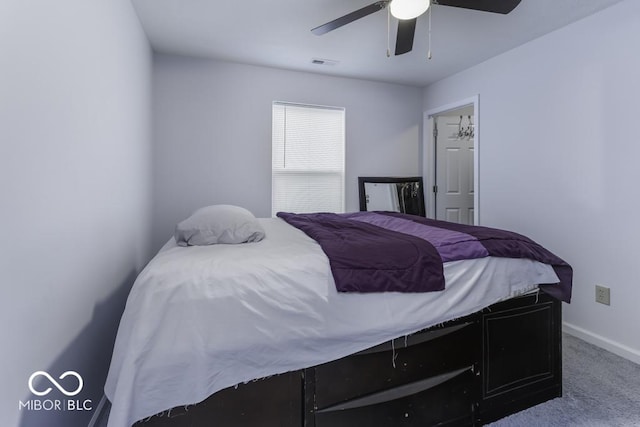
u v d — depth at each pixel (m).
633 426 1.41
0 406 0.75
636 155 1.94
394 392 1.29
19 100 0.82
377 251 1.34
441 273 1.35
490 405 1.46
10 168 0.79
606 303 2.10
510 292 1.49
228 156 3.05
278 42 2.60
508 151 2.79
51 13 0.98
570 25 2.29
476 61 3.00
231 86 3.03
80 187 1.21
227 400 1.06
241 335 1.05
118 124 1.70
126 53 1.87
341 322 1.19
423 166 3.81
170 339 0.98
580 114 2.24
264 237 1.68
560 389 1.62
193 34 2.47
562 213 2.37
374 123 3.61
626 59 1.98
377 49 2.74
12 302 0.80
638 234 1.94
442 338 1.37
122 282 1.80
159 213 2.86
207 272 1.10
